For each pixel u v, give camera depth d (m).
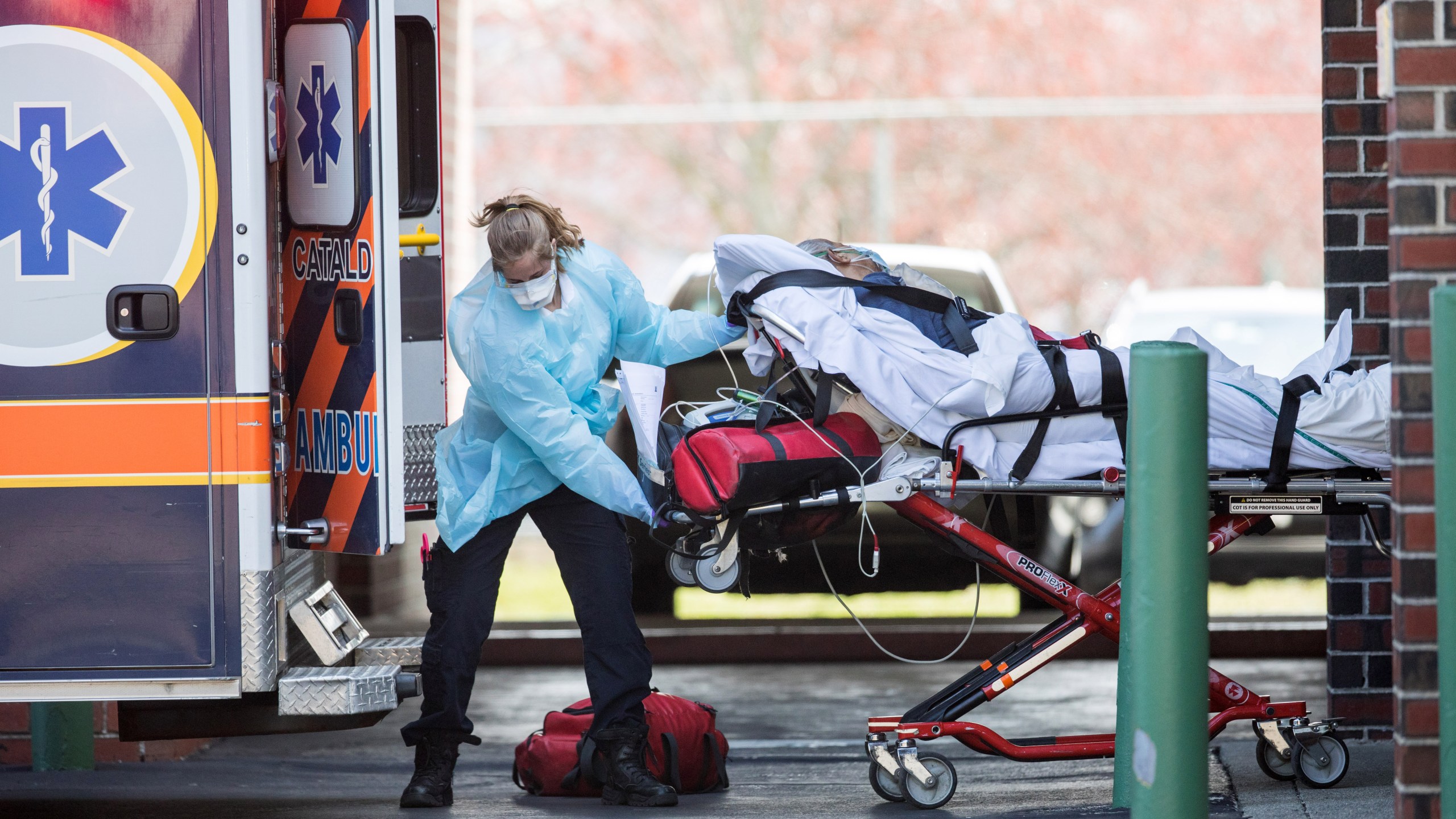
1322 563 33.44
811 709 27.17
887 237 58.72
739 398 19.64
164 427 16.66
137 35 16.58
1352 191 20.94
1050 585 18.50
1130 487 14.66
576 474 17.48
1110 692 28.14
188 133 16.61
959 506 18.52
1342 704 21.14
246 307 16.62
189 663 16.72
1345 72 20.95
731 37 73.62
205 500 16.67
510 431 18.27
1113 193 70.00
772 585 30.17
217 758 24.38
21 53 16.58
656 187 73.69
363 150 17.06
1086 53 71.88
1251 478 17.95
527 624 34.06
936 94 72.00
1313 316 38.09
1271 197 69.44
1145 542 14.28
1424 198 14.04
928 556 29.95
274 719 17.97
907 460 18.25
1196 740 14.20
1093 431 17.95
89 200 16.61
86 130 16.59
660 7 74.44
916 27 72.69
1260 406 17.88
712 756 19.95
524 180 73.75
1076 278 70.12
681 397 28.77
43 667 16.69
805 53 73.12
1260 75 71.44
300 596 18.39
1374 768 19.81
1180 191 69.81
